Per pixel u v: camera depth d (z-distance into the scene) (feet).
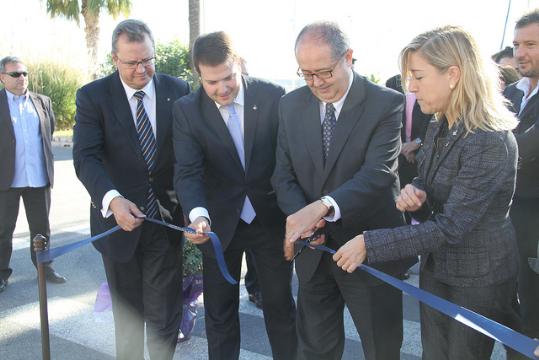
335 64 7.13
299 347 8.91
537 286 9.50
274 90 9.23
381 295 8.04
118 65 8.95
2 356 11.32
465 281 6.63
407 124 15.57
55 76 53.26
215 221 9.18
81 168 8.98
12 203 15.11
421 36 6.33
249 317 13.19
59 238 20.30
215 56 8.05
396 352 8.43
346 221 7.37
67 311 13.62
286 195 8.14
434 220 6.44
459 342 6.88
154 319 9.93
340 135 7.70
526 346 5.34
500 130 6.18
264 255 9.51
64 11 61.57
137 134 9.39
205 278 9.52
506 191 6.40
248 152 9.03
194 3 37.40
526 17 10.21
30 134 15.44
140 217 8.56
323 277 8.34
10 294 14.75
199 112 8.92
